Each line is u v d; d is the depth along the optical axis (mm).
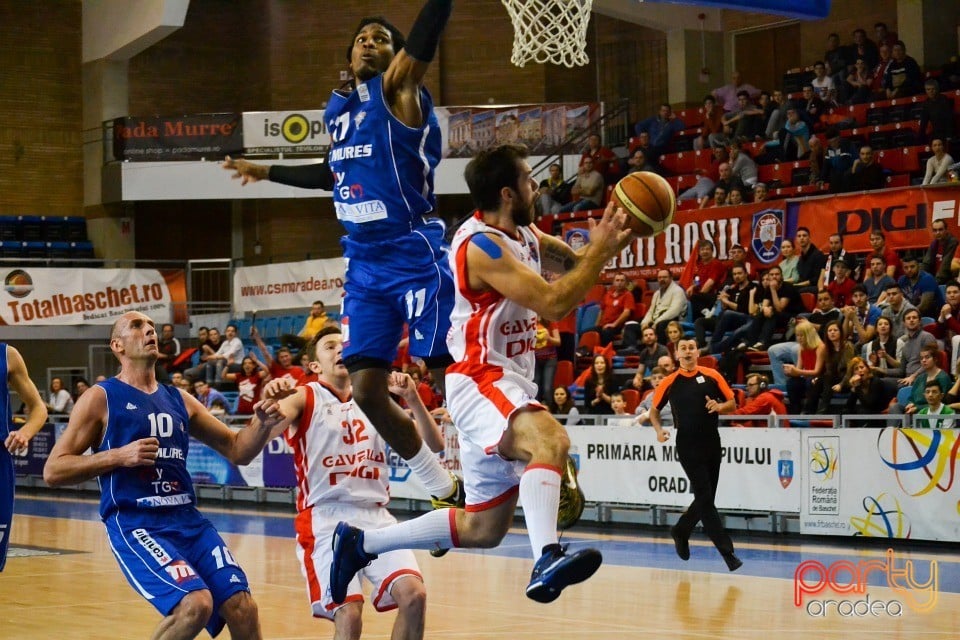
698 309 15586
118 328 5316
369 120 4852
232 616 5062
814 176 16938
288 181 5707
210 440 5504
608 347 15664
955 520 10641
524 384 4277
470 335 4258
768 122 18578
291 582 9734
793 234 15516
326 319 18906
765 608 7996
